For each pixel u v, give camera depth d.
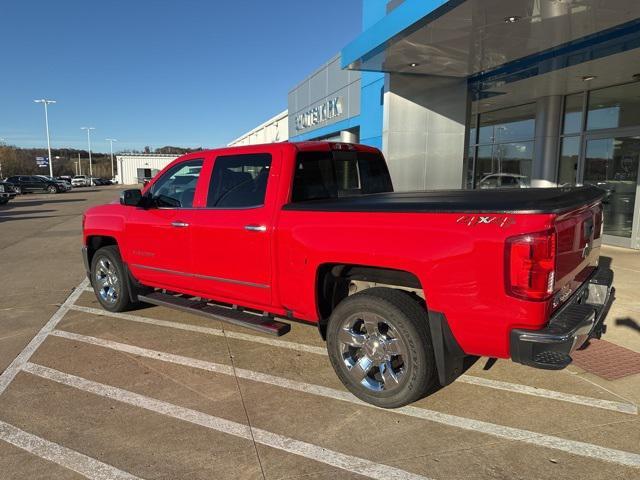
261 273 4.28
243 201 4.48
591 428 3.40
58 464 3.07
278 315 4.41
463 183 11.34
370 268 3.85
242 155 4.59
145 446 3.24
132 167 90.62
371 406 3.74
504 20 7.03
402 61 9.36
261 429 3.44
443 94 10.81
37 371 4.45
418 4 7.00
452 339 3.25
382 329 3.66
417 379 3.45
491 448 3.18
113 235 5.83
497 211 3.00
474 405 3.75
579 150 11.23
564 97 11.54
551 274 2.92
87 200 34.31
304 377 4.29
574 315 3.21
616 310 5.84
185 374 4.36
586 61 8.62
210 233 4.65
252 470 2.98
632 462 3.01
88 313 6.25
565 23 7.17
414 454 3.12
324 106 17.06
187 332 5.48
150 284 5.61
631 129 9.89
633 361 4.51
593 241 3.98
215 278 4.70
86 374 4.38
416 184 10.91
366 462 3.05
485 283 3.04
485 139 14.12
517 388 4.03
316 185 4.45
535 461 3.03
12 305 6.66
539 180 11.94
